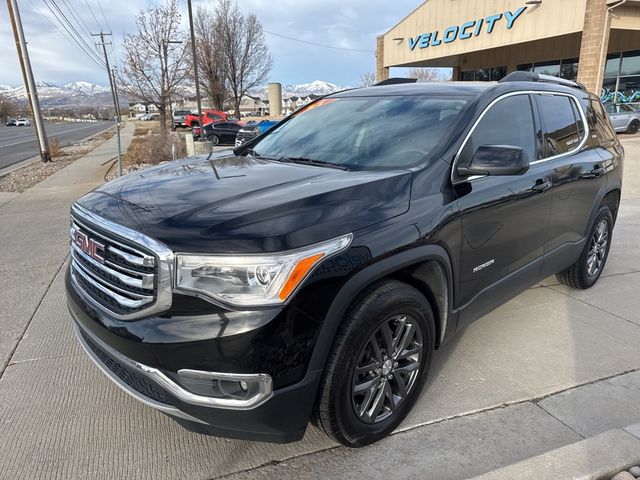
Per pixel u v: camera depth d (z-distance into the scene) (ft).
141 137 105.81
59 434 8.68
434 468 7.89
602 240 15.24
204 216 7.08
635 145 53.98
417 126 10.11
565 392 9.95
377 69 90.33
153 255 6.67
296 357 6.75
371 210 7.70
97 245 7.55
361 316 7.33
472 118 9.80
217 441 8.54
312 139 11.41
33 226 23.75
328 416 7.41
